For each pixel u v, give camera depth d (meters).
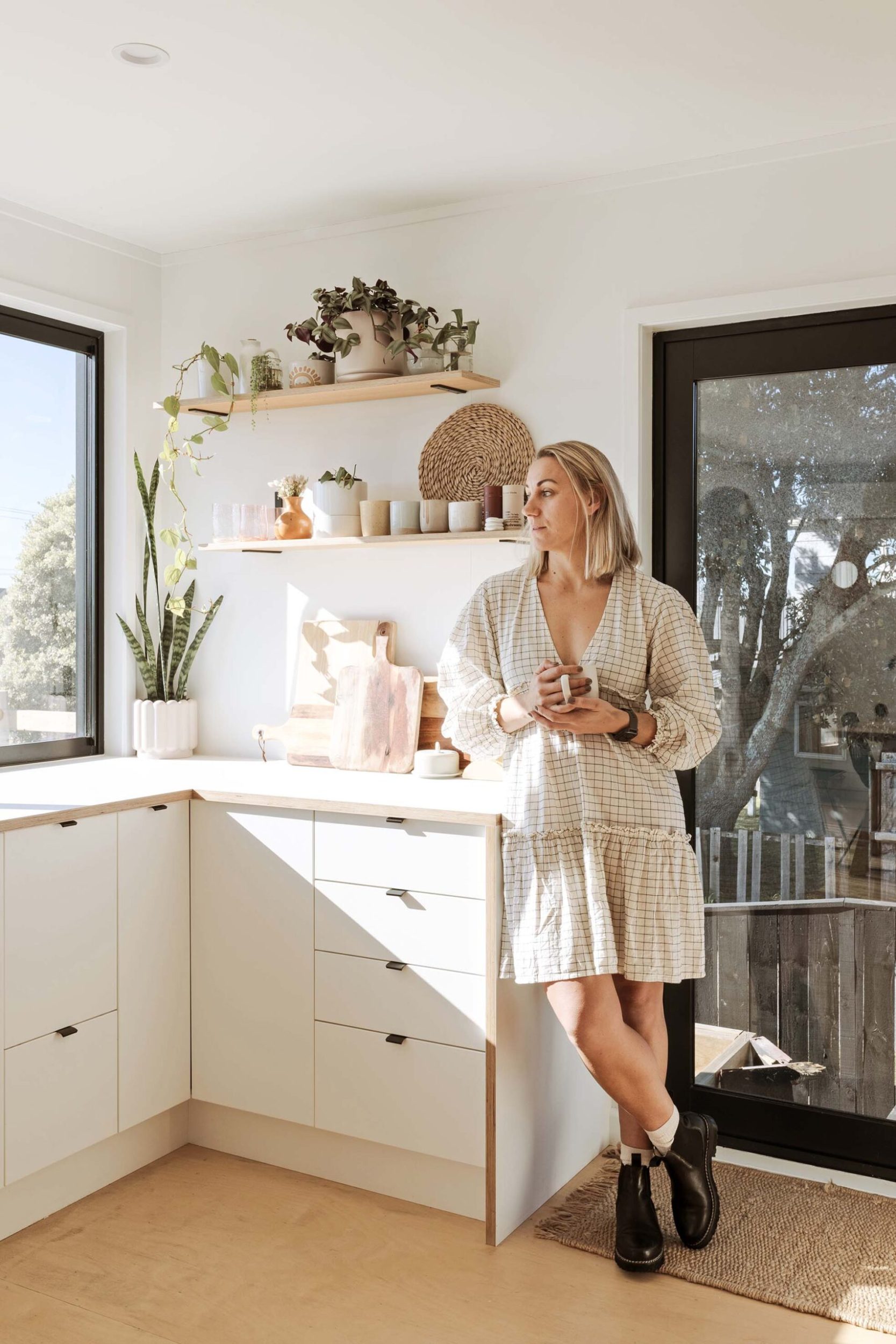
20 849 2.37
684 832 2.31
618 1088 2.27
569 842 2.27
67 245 3.27
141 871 2.68
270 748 3.43
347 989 2.59
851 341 2.71
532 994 2.54
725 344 2.84
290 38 2.23
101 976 2.58
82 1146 2.54
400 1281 2.26
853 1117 2.75
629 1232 2.31
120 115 2.57
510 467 2.99
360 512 3.14
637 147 2.72
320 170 2.88
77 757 3.46
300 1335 2.09
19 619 3.28
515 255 3.01
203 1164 2.79
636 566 2.38
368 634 3.21
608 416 2.89
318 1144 2.71
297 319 3.35
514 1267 2.32
